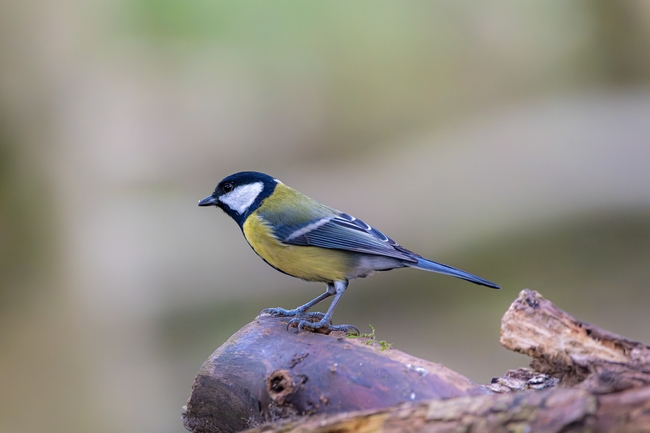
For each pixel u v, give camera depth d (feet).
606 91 61.77
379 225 46.98
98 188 40.42
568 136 54.29
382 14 67.51
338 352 14.64
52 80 37.47
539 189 48.03
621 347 13.12
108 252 39.40
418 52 67.21
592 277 43.83
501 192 48.65
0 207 35.63
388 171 55.88
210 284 42.45
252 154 62.34
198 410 16.21
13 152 36.14
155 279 40.81
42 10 37.09
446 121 63.41
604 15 61.62
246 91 64.64
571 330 13.66
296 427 11.94
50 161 36.99
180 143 58.95
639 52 61.46
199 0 62.39
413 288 44.34
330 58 66.95
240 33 65.46
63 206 37.14
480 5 65.31
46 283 36.01
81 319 36.58
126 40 52.39
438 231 46.01
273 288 43.16
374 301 43.96
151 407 35.70
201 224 47.44
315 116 66.13
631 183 48.03
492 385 16.10
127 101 48.42
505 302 43.01
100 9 44.06
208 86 63.52
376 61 67.00
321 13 66.90
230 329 40.93
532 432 9.87
